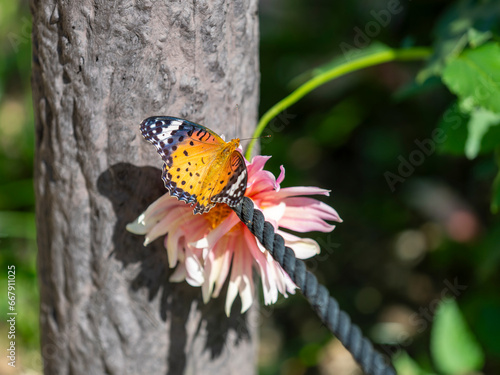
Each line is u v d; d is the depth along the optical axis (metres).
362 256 1.55
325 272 1.54
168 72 0.86
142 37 0.85
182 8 0.85
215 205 0.86
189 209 0.86
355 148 1.67
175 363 0.92
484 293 1.29
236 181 0.84
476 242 1.44
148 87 0.86
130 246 0.89
